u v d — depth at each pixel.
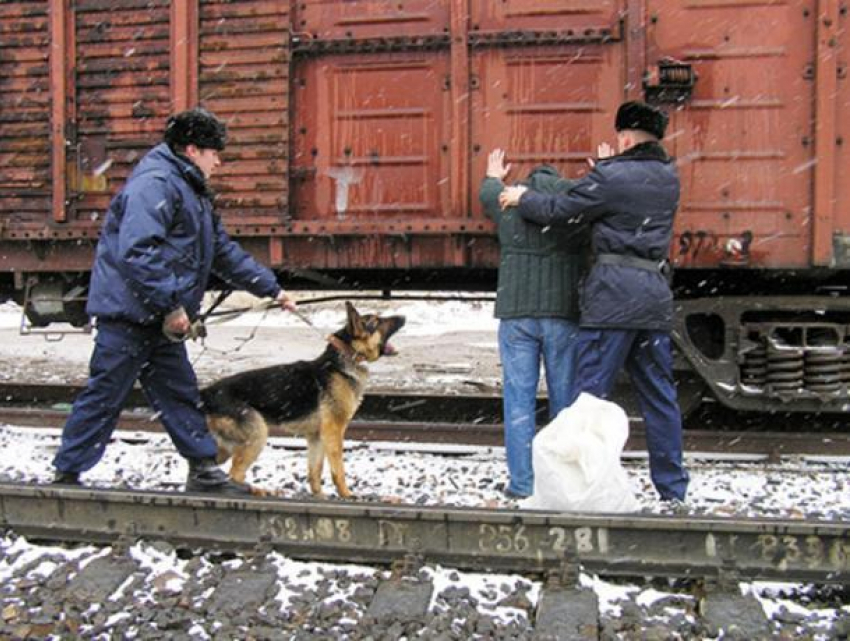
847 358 5.86
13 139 6.64
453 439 6.25
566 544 3.58
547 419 6.98
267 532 3.78
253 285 4.72
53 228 6.52
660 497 4.86
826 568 3.44
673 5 5.79
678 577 3.49
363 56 6.20
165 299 4.06
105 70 6.46
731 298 5.92
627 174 4.57
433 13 6.10
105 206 6.56
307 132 6.30
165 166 4.23
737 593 3.31
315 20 6.24
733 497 4.91
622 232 4.62
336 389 4.85
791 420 6.99
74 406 4.37
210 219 4.45
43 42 6.53
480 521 3.62
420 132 6.16
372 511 3.68
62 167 6.53
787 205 5.74
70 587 3.43
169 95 6.38
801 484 5.16
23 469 5.47
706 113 5.79
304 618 3.21
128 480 5.21
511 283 4.99
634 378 4.86
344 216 6.29
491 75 6.03
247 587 3.39
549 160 5.99
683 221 5.82
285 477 5.41
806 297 5.88
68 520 3.96
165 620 3.19
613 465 3.98
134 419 6.64
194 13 6.29
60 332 7.10
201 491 4.57
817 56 5.62
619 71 5.89
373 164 6.23
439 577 3.49
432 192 6.17
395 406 7.35
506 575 3.56
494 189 5.15
